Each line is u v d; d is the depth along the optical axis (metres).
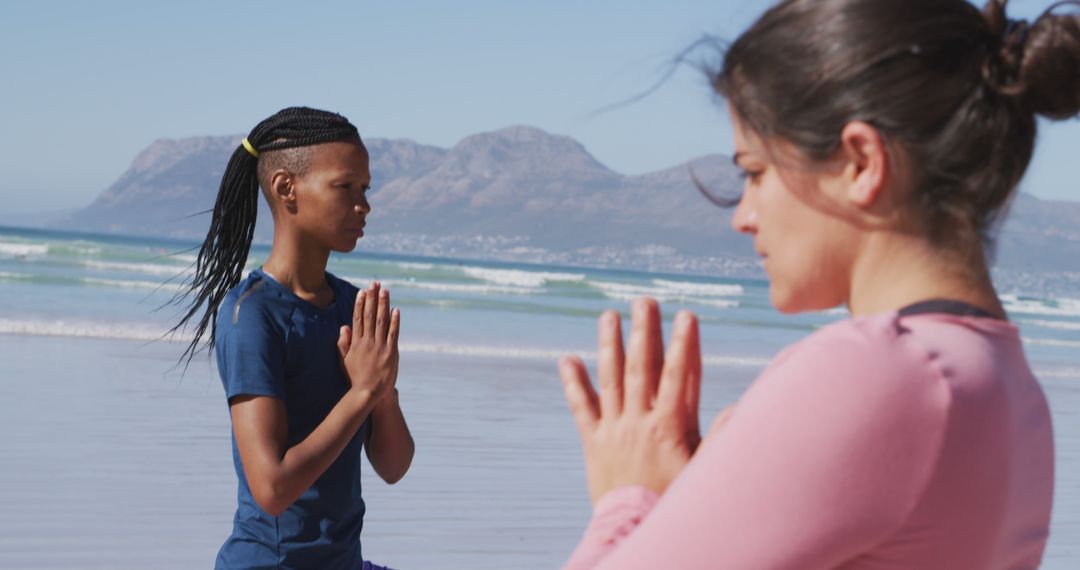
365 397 2.43
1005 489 0.90
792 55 0.93
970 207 0.93
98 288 27.62
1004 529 0.92
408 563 6.08
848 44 0.91
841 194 0.94
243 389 2.44
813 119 0.92
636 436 0.96
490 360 17.19
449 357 17.11
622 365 1.00
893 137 0.91
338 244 2.64
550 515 7.41
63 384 11.70
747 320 36.47
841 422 0.83
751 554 0.83
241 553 2.57
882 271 0.96
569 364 1.03
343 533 2.63
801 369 0.86
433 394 12.73
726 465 0.84
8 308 20.36
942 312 0.92
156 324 18.86
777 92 0.94
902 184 0.93
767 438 0.84
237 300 2.54
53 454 8.34
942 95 0.90
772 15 0.96
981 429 0.87
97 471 7.91
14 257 39.53
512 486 8.19
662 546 0.85
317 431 2.40
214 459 8.64
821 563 0.83
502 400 12.70
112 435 9.23
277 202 2.65
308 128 2.62
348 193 2.65
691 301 47.94
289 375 2.54
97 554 5.98
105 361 13.79
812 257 0.97
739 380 16.52
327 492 2.59
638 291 49.97
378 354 2.45
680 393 0.96
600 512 0.95
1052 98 0.91
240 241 2.84
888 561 0.85
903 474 0.83
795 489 0.82
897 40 0.90
